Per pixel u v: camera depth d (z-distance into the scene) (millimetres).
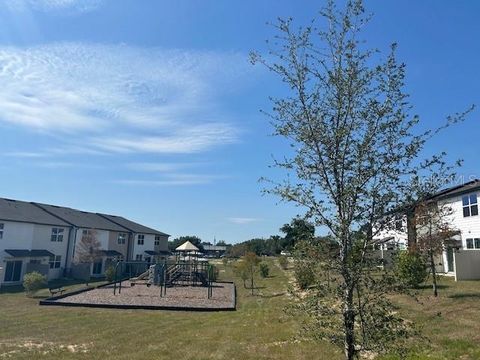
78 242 43875
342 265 5031
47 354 11703
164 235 63938
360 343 4988
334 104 5309
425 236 16266
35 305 23719
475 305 14172
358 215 5109
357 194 5082
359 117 5219
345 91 5242
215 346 12062
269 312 18094
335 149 5223
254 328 14453
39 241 39438
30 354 11719
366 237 5105
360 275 4984
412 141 5172
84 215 51719
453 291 17547
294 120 5414
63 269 42438
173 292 30344
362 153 5121
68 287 33438
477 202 24797
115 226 53344
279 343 11750
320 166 5289
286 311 5605
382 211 5113
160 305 23078
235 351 11250
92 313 20438
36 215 41094
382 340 4969
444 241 17953
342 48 5348
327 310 5109
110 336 14273
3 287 33500
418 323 12102
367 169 5125
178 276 36969
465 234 25750
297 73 5426
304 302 5344
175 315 19750
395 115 5172
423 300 15469
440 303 14898
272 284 34188
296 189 5379
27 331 15398
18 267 36500
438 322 12195
